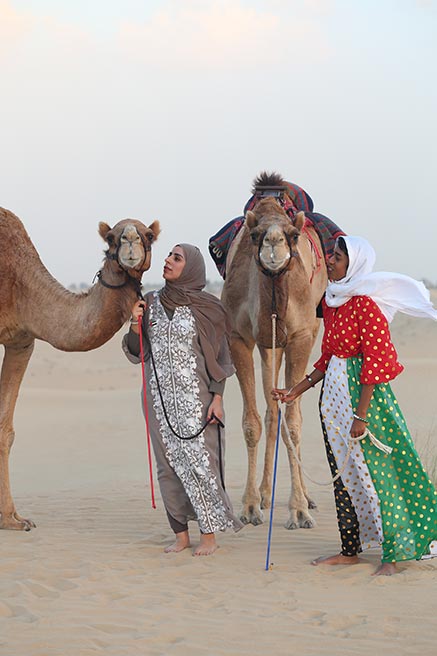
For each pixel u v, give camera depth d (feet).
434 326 155.43
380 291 20.30
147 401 22.77
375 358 19.93
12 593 18.93
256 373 82.38
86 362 150.10
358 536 21.15
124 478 43.62
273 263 24.04
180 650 15.49
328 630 16.51
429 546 20.24
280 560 22.11
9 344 26.43
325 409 20.79
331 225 30.50
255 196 29.37
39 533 25.66
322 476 39.34
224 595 18.88
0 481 26.35
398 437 20.12
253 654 15.31
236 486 36.99
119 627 16.72
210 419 22.24
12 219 26.48
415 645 15.60
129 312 23.00
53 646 15.65
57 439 62.75
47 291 25.38
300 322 27.14
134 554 22.68
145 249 22.31
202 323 22.36
